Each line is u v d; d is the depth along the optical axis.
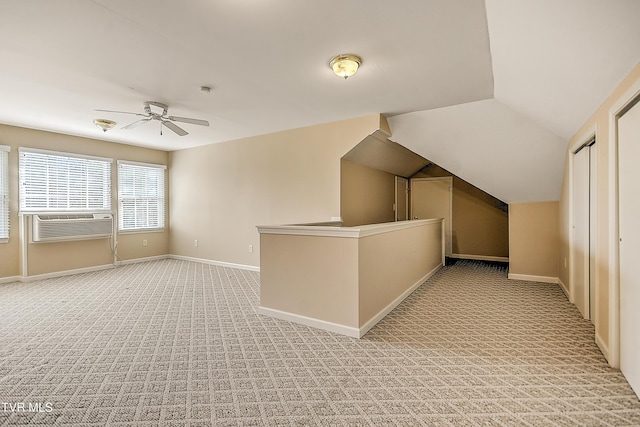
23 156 4.76
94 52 2.51
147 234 6.37
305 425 1.62
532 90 2.79
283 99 3.59
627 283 1.99
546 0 1.55
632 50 1.61
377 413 1.71
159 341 2.61
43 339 2.65
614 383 1.97
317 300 2.88
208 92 3.36
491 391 1.90
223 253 5.88
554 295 3.94
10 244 4.66
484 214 6.59
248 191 5.50
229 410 1.74
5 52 2.51
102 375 2.09
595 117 2.51
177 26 2.14
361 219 5.18
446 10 1.96
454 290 4.19
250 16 2.02
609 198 2.19
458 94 3.42
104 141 5.69
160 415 1.69
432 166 7.09
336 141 4.53
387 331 2.81
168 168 6.76
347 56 2.54
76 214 5.23
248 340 2.62
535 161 4.05
